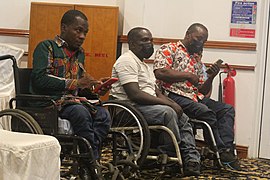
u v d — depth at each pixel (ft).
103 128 8.21
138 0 13.85
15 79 8.04
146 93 9.89
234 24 13.28
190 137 10.06
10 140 4.99
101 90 8.77
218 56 13.42
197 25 11.35
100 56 13.61
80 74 8.81
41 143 5.04
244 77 13.29
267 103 13.19
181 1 13.65
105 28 13.60
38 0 14.67
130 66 9.93
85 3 14.67
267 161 12.86
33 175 4.91
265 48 13.16
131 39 10.31
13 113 7.50
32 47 13.80
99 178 7.63
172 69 11.07
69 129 7.78
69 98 8.18
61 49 8.41
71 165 7.78
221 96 12.70
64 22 8.57
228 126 11.18
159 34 13.79
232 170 11.26
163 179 9.98
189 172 9.70
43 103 7.90
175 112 9.87
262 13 13.12
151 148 10.03
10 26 14.70
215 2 13.39
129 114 9.48
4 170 4.75
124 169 8.96
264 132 13.24
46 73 8.09
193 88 11.18
